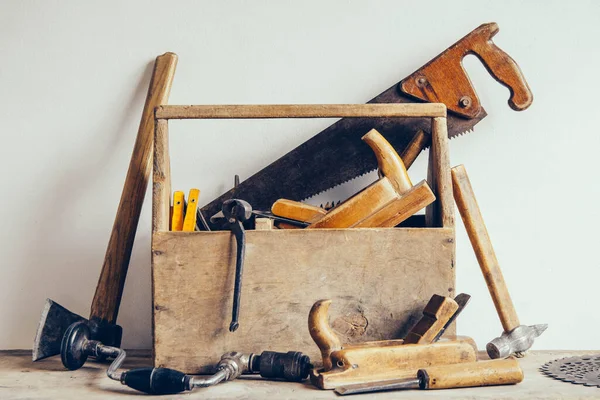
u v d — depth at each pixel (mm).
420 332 1316
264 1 1734
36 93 1731
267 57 1735
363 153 1638
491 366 1255
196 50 1734
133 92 1736
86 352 1428
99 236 1731
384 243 1373
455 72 1628
